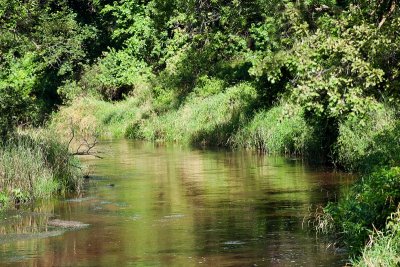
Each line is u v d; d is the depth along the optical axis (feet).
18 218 59.93
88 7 190.49
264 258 45.78
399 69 61.93
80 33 180.14
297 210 60.34
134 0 174.09
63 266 45.03
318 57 62.28
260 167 88.63
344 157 81.76
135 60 174.09
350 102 60.95
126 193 71.92
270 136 104.94
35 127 99.25
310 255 46.14
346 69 62.03
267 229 53.72
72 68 180.04
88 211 62.64
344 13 64.34
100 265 45.16
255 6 101.19
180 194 70.54
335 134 87.66
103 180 81.25
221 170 87.45
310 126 93.86
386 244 41.37
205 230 54.13
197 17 105.09
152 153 110.83
